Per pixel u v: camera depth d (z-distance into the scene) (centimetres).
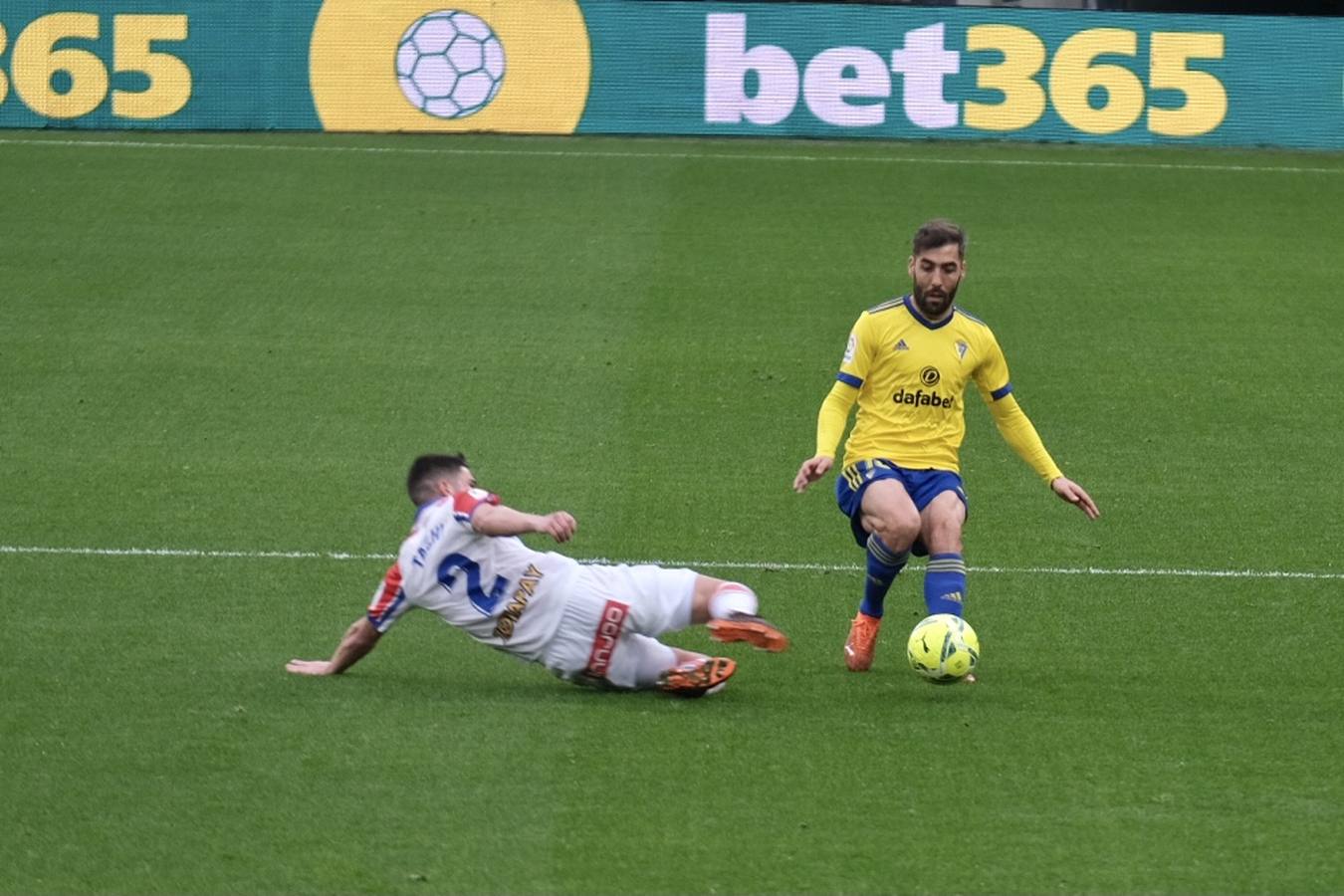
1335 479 3766
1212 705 2420
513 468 3722
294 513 3403
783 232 5650
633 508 3481
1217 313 5009
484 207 5844
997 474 3747
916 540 2522
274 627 2744
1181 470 3806
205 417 4034
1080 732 2289
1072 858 1900
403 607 2384
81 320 4734
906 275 5272
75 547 3166
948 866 1878
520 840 1928
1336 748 2250
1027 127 6875
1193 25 6788
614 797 2044
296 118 6838
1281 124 6844
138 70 6775
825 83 6838
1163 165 6575
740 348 4609
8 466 3662
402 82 6819
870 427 2508
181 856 1886
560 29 6800
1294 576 3114
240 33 6775
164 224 5606
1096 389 4384
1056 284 5222
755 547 3266
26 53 6762
